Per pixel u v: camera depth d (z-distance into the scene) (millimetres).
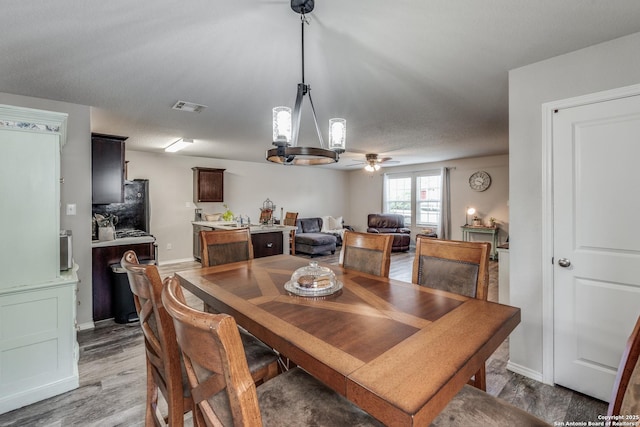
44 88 2611
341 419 1034
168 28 1756
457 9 1581
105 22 1686
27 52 1996
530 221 2191
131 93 2758
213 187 6629
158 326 1193
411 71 2336
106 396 2002
